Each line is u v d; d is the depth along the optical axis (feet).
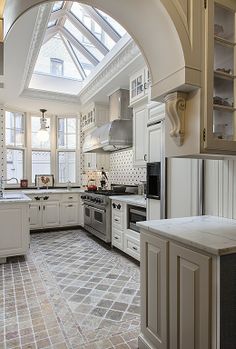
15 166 17.33
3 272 9.75
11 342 5.66
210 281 3.78
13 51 9.31
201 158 5.84
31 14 7.22
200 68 4.41
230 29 5.03
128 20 4.83
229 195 5.86
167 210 7.39
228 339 3.73
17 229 11.01
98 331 6.06
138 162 11.53
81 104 16.80
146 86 10.55
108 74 12.52
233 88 5.09
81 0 4.72
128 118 13.69
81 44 13.17
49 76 15.25
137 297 7.75
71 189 18.12
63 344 5.59
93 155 17.13
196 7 4.34
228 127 5.18
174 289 4.49
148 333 5.24
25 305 7.25
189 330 4.14
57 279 9.07
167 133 5.24
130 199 10.93
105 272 9.70
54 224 16.40
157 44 4.69
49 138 18.65
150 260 5.16
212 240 4.07
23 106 16.71
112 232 12.54
